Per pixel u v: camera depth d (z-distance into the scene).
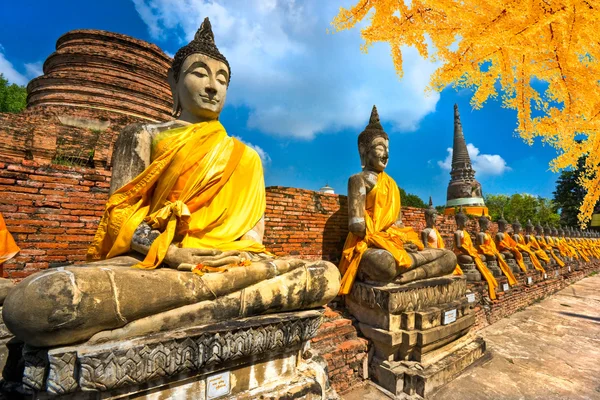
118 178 3.40
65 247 4.39
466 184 31.20
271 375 3.05
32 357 2.18
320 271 3.52
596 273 20.36
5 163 4.06
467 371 5.89
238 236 3.72
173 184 3.32
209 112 3.93
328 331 5.59
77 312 2.13
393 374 5.26
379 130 7.06
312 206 7.05
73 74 9.71
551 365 6.20
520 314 9.91
